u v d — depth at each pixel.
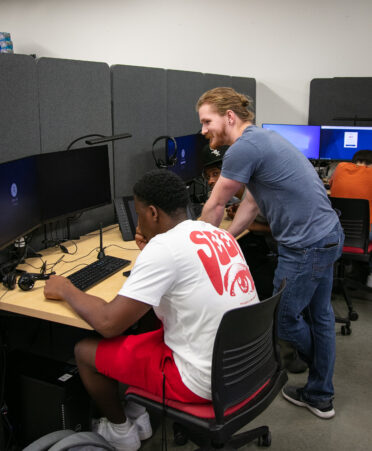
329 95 4.22
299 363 2.21
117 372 1.38
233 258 1.31
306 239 1.66
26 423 1.66
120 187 2.60
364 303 3.00
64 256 1.97
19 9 5.31
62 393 1.55
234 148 1.64
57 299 1.51
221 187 1.68
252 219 2.02
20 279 1.60
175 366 1.29
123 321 1.24
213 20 4.49
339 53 4.18
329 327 1.83
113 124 2.49
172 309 1.26
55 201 1.99
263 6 4.29
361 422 1.88
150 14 4.70
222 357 1.20
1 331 1.87
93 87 2.31
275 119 4.51
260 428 1.68
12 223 1.69
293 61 4.32
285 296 1.73
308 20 4.19
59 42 5.22
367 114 4.14
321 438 1.78
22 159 1.75
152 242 1.24
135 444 1.63
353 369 2.26
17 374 1.63
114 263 1.83
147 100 2.74
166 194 1.28
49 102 2.07
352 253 2.75
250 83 4.31
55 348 2.34
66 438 1.40
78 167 2.11
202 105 1.76
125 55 4.93
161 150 2.94
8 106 1.87
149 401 1.33
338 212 2.66
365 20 4.03
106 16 4.90
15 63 1.88
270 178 1.63
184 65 4.70
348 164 2.93
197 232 1.28
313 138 3.92
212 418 1.25
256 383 1.34
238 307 1.21
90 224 2.43
